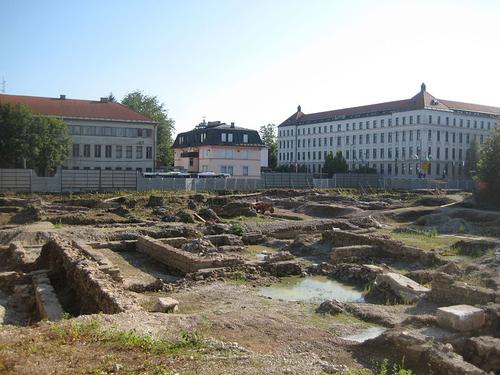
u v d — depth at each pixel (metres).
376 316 14.34
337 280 20.78
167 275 22.09
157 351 9.92
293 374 9.21
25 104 61.66
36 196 46.31
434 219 39.22
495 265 19.59
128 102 100.75
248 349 11.14
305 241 28.83
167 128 101.75
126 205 44.25
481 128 112.75
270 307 15.44
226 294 17.16
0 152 56.53
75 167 68.75
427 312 14.68
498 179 46.66
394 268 22.66
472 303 14.47
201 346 10.63
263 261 22.31
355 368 10.72
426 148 102.88
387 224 39.62
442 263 22.28
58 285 19.67
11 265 23.17
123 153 71.88
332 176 86.19
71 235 29.00
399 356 11.20
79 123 68.94
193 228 32.69
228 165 77.88
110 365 8.86
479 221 39.00
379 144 111.94
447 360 10.33
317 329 13.28
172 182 58.28
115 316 12.40
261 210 45.34
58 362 8.87
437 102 106.56
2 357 8.84
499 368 10.92
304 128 134.25
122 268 22.95
